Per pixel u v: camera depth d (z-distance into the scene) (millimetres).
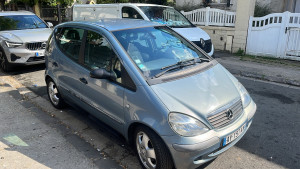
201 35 7496
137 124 3004
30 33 7559
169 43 3854
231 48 9953
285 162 3289
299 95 5645
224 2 12992
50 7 16703
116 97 3197
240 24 9422
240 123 2984
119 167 3242
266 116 4582
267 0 11969
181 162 2662
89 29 3867
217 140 2713
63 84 4383
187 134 2619
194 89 3010
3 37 7297
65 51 4297
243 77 7109
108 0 15977
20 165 3225
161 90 2879
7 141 3783
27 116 4668
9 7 17969
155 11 8016
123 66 3170
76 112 4848
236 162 3287
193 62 3590
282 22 8406
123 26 3785
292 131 4051
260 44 9133
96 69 3289
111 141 3834
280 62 8305
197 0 13945
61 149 3611
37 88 6211
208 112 2754
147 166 3027
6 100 5395
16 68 8047
